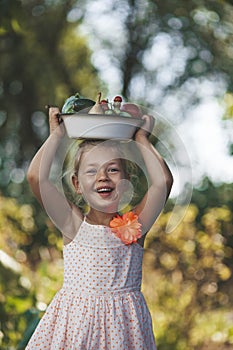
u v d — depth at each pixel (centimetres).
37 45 1358
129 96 1425
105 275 422
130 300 423
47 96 1387
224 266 912
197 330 803
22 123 1439
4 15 719
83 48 1404
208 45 1416
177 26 1418
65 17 1375
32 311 626
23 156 1450
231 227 1020
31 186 432
